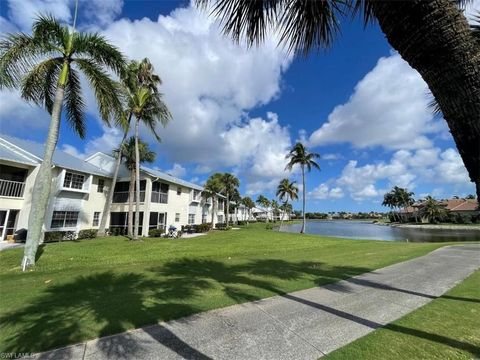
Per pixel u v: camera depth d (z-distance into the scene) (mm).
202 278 8656
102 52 12211
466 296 6602
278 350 3994
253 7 2996
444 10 2121
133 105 21062
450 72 2135
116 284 7852
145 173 27250
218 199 51688
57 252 13930
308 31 3141
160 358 3754
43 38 11398
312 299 6449
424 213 76250
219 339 4336
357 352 3893
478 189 2068
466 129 2109
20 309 5582
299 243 21016
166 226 30578
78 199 24109
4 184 18875
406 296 6719
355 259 12852
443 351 3896
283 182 58156
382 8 2363
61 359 3695
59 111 11812
